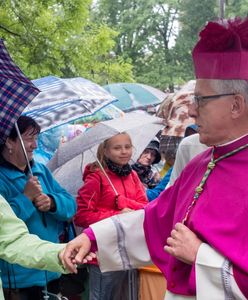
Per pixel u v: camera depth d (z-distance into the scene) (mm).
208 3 34688
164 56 35188
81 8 11328
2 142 3553
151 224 2475
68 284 4215
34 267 2586
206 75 2139
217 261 2004
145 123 4480
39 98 4316
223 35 2094
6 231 2643
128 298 3984
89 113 4355
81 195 4164
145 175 5289
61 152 4215
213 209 2074
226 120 2119
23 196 3504
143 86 9766
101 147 4289
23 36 10984
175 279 2230
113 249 2516
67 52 11648
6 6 10781
